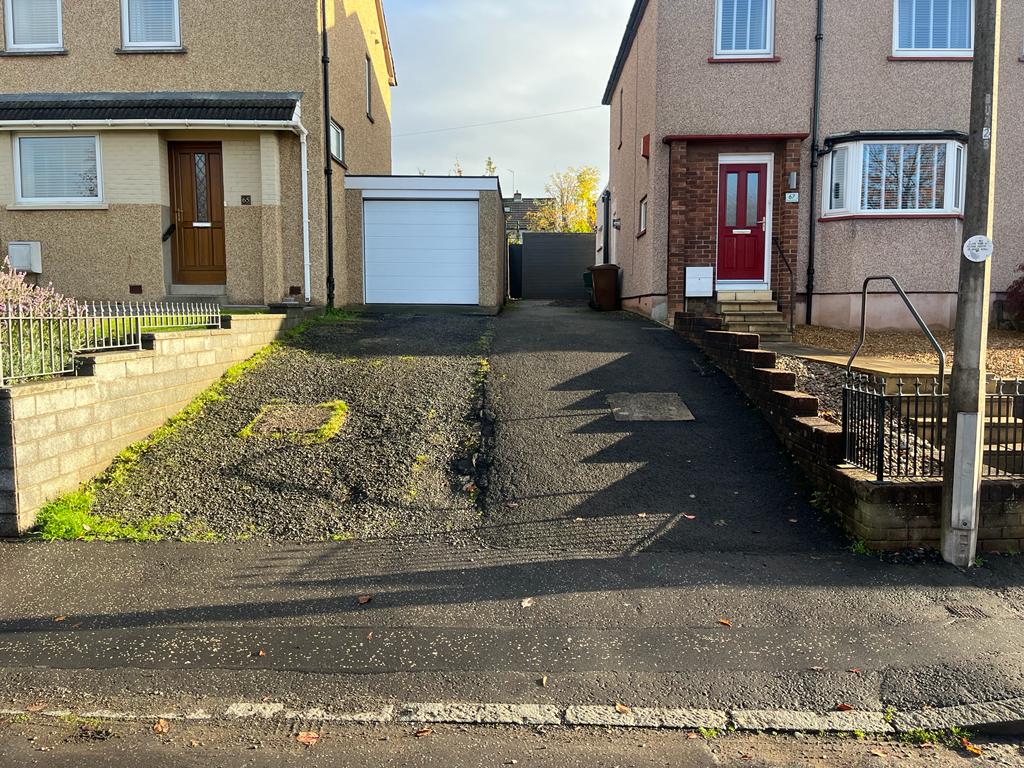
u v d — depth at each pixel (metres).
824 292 13.31
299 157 12.68
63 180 12.65
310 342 10.62
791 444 7.09
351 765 3.30
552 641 4.32
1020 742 3.56
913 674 4.00
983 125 5.20
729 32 13.19
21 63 12.91
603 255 21.66
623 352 10.20
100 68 12.86
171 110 12.22
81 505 6.14
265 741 3.47
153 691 3.85
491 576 5.14
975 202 5.27
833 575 5.18
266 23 12.76
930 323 12.99
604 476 6.71
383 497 6.36
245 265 12.74
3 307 6.11
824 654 4.19
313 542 5.71
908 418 6.03
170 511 6.14
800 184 13.27
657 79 13.17
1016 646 4.27
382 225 14.45
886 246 12.90
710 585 5.01
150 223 12.53
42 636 4.36
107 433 6.82
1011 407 7.44
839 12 13.06
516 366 9.44
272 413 7.90
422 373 9.11
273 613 4.64
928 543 5.61
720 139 12.90
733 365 8.97
